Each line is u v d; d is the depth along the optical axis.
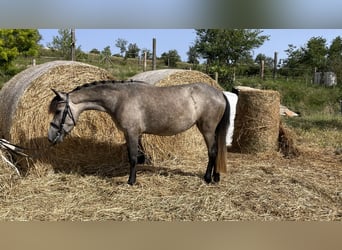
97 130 4.95
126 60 22.41
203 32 16.34
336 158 5.86
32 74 4.49
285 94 13.42
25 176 4.26
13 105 4.22
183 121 4.15
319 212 3.55
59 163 4.60
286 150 6.05
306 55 18.05
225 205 3.61
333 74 16.00
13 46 12.12
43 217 3.24
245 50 16.36
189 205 3.59
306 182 4.41
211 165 4.32
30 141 4.30
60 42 18.17
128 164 4.94
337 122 9.34
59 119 3.98
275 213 3.50
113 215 3.33
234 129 6.20
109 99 4.03
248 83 14.73
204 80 5.62
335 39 17.83
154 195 3.85
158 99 4.07
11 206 3.44
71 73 4.54
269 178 4.55
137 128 4.07
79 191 3.92
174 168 4.91
